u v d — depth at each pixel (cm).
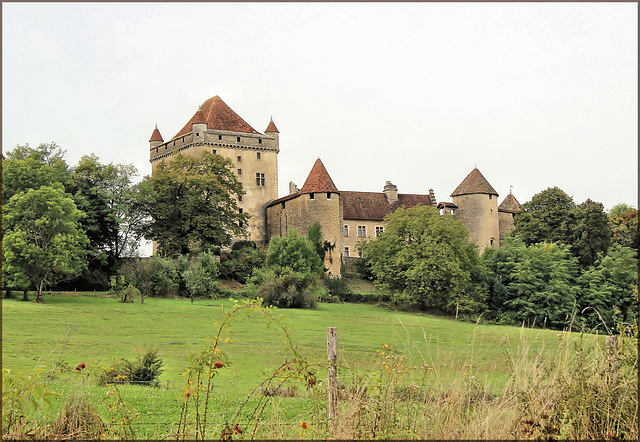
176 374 2138
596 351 898
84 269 5431
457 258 5416
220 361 773
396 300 5488
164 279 5244
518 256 5700
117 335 3188
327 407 795
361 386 804
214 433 830
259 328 3584
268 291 5081
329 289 5919
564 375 850
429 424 766
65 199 4672
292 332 3419
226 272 6225
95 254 5531
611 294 5144
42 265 4281
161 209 6341
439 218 5778
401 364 827
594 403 829
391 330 3431
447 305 5228
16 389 795
